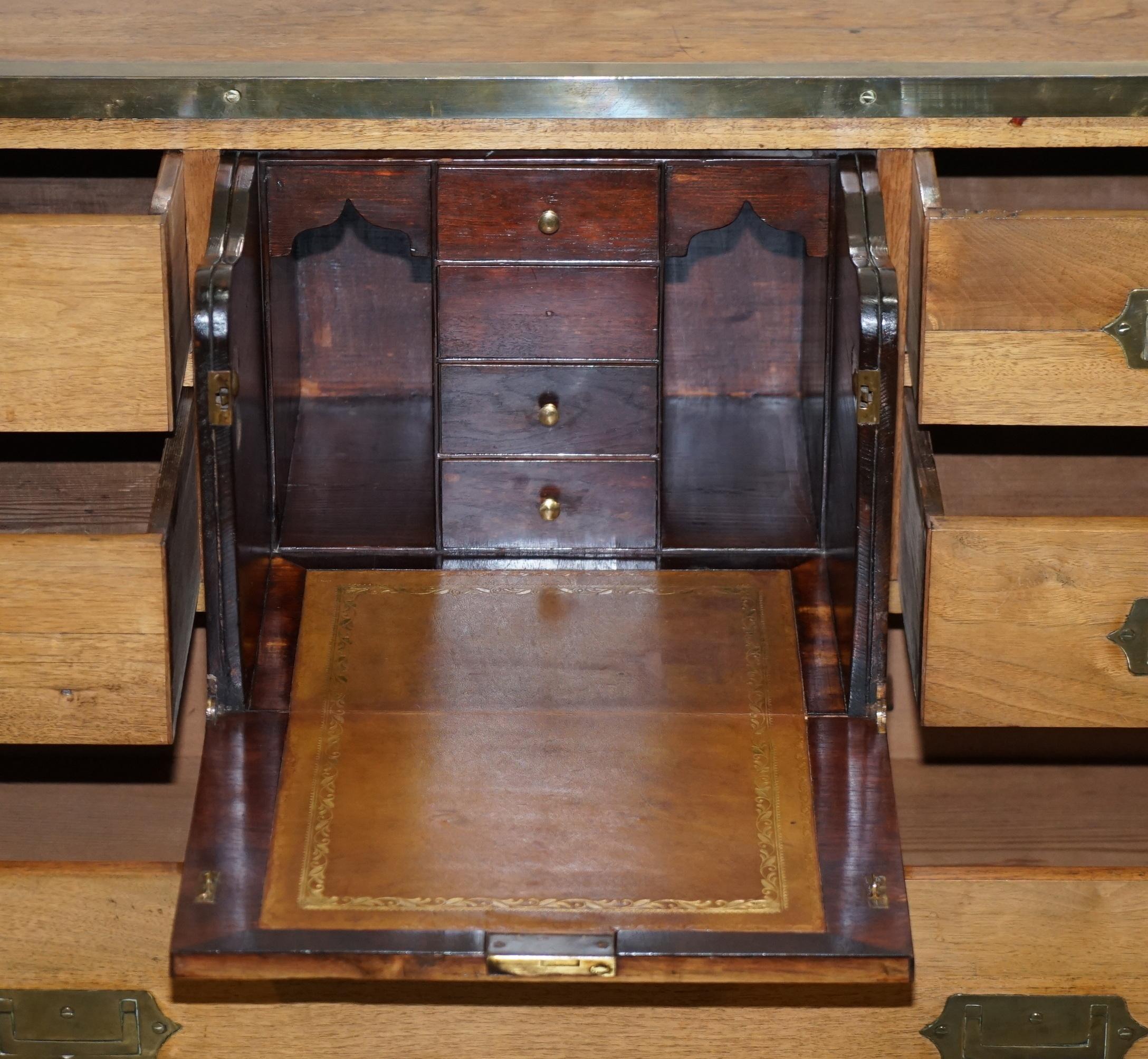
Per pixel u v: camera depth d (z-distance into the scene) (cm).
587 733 157
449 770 154
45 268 148
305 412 204
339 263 204
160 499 154
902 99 161
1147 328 152
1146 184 217
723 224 169
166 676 151
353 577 173
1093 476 229
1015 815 239
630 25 179
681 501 186
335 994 166
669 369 210
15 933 161
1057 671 154
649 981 149
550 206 166
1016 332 153
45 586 148
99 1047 167
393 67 163
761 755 156
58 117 161
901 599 176
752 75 160
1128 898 158
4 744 226
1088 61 164
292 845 147
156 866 160
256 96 160
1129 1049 166
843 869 146
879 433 150
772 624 169
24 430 154
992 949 161
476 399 173
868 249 155
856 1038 166
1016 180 217
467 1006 166
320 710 159
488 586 172
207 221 167
